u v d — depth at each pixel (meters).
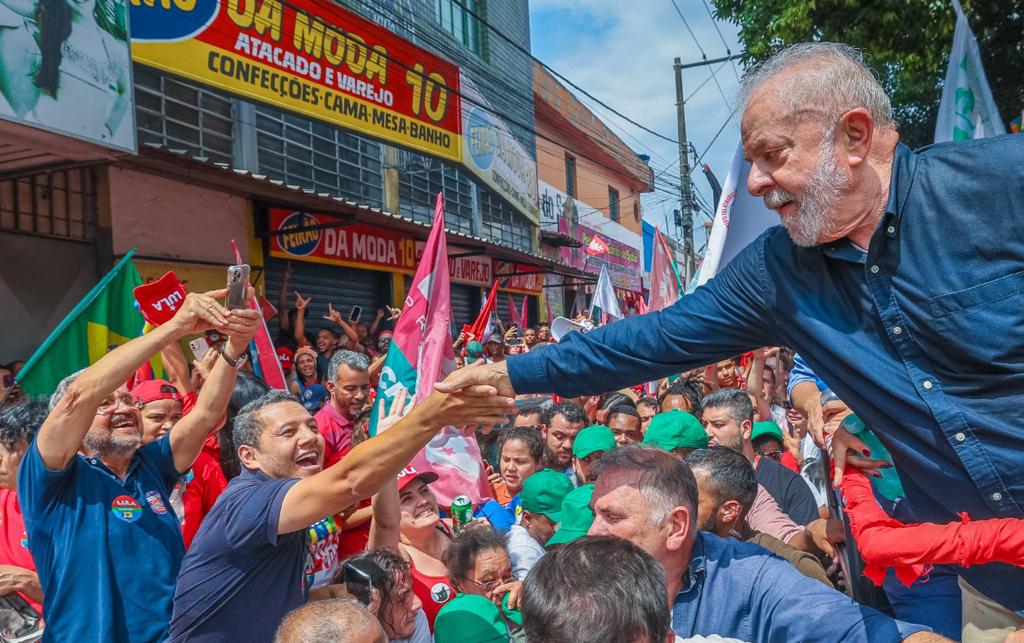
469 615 2.64
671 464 2.11
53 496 2.66
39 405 3.21
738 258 1.97
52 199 7.16
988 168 1.54
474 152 11.41
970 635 1.84
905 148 1.65
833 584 3.08
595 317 14.52
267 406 2.77
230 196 9.06
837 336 1.73
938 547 1.58
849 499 1.88
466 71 15.70
